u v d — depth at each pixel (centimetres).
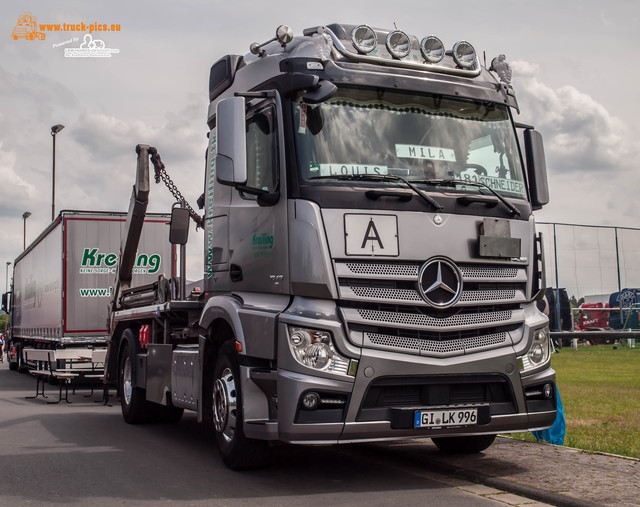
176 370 895
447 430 653
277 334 651
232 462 722
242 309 702
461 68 752
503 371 678
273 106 695
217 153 680
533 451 800
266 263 688
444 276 667
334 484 674
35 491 655
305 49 696
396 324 646
